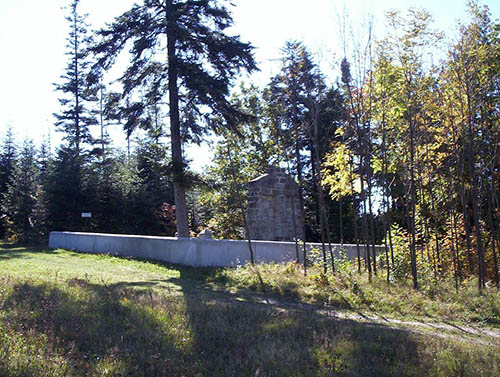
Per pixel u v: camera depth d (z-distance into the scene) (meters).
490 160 14.25
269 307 10.30
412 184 13.47
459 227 16.08
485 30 14.34
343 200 28.25
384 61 13.58
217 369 5.72
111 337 6.67
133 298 9.39
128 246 21.84
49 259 20.12
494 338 8.76
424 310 11.02
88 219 34.06
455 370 5.82
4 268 15.12
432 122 14.73
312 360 6.03
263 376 5.45
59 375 5.24
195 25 21.48
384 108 13.73
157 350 6.21
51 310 7.77
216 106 21.27
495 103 14.54
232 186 29.28
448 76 13.77
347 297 11.91
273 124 16.67
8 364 5.35
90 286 10.94
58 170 33.81
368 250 13.86
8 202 36.72
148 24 20.92
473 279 13.53
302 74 15.32
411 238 13.68
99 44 21.30
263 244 18.20
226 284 14.23
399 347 6.76
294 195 25.45
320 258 16.47
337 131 15.45
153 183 37.19
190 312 8.26
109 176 35.47
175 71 20.88
